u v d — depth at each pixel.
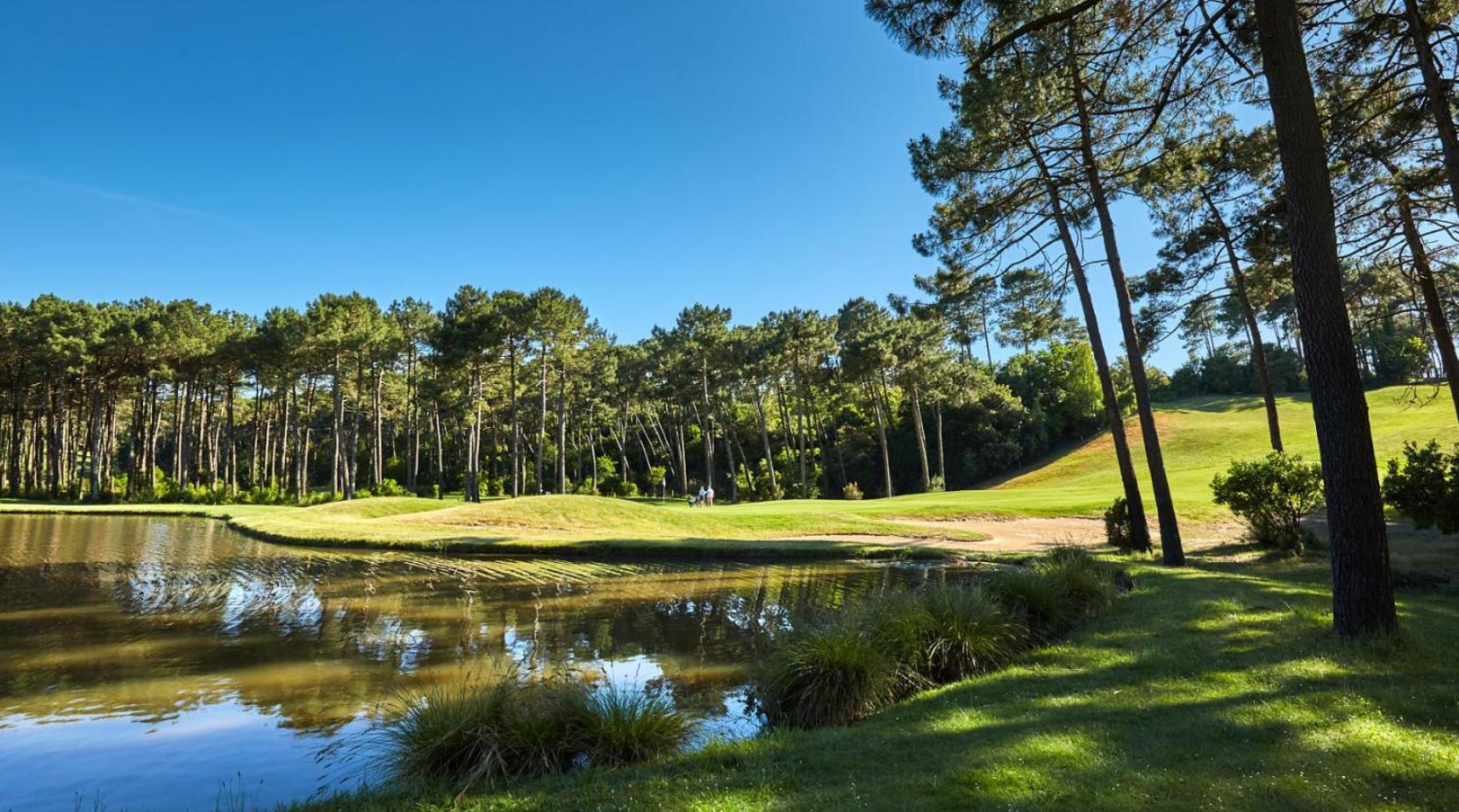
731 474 61.94
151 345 56.09
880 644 7.16
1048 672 6.85
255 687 7.92
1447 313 15.61
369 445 83.31
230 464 69.25
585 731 5.42
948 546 20.84
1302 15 10.59
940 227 17.20
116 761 5.88
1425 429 37.03
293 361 56.31
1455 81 10.76
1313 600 9.00
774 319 62.19
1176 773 4.14
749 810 3.87
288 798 5.16
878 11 8.34
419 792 4.62
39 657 9.23
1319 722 4.85
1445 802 3.67
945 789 4.05
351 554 21.55
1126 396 64.88
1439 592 9.92
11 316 53.75
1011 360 76.25
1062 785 4.03
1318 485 15.32
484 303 48.03
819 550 20.52
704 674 8.38
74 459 60.75
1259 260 17.31
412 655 9.34
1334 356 7.14
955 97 15.14
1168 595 10.13
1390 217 14.20
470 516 28.73
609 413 76.56
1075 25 10.45
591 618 11.75
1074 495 34.69
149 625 11.22
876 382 57.38
